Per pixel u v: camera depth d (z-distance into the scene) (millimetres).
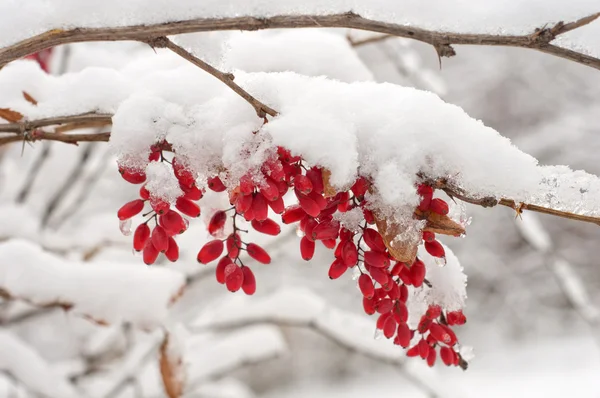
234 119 558
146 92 569
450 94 3107
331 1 556
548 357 3021
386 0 558
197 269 826
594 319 1162
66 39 561
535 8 549
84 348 1068
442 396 965
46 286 709
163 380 721
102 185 1244
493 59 3053
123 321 716
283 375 2875
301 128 546
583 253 3213
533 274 3166
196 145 558
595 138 2840
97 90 628
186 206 563
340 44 680
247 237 863
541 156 2920
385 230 551
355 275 599
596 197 548
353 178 548
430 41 551
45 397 825
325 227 557
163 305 721
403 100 563
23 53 562
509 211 2699
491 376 2889
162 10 555
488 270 3164
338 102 561
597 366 2871
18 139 645
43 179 1104
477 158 552
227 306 964
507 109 3127
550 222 3246
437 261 583
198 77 580
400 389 2854
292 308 949
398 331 580
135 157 561
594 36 557
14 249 718
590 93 2914
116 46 843
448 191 552
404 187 547
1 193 1081
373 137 556
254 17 554
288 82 567
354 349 957
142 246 568
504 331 3199
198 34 587
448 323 603
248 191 545
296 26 554
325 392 2854
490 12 553
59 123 604
